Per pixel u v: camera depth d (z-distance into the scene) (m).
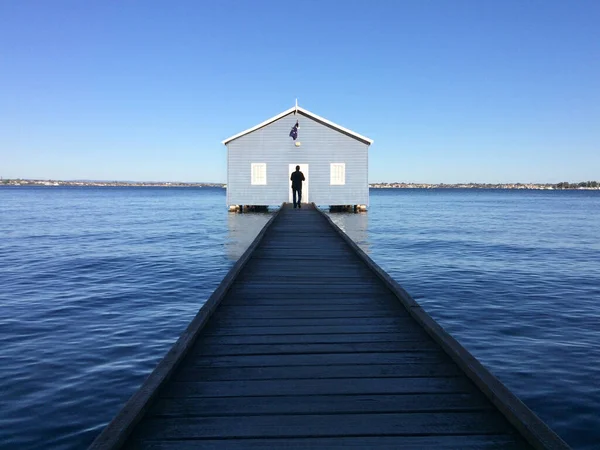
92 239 24.78
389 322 5.61
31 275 14.53
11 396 5.94
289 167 31.05
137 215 46.59
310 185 31.06
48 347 7.77
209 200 96.81
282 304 6.36
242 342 4.93
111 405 5.72
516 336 8.43
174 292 12.07
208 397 3.69
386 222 37.47
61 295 11.71
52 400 5.84
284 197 31.08
